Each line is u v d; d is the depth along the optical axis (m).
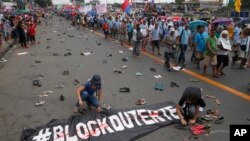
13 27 23.80
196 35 12.64
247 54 13.16
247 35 12.72
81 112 7.25
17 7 77.81
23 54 16.94
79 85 9.91
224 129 6.36
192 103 6.55
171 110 7.24
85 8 46.56
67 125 6.40
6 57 16.05
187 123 6.57
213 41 11.05
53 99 8.38
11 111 7.48
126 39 24.44
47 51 18.11
